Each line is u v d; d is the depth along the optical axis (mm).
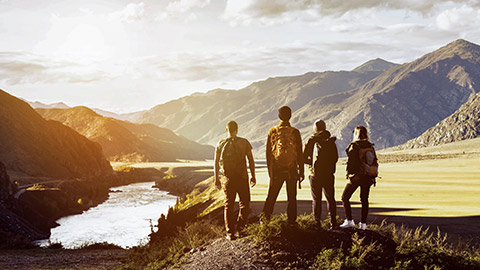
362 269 5562
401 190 29547
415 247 6285
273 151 6809
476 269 5898
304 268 5762
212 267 6195
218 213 14781
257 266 5902
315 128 6898
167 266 7270
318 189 6812
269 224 6680
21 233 31438
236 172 7176
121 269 8664
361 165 6582
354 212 14047
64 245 28938
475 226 10258
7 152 88500
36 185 56375
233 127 7242
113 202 63500
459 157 137500
